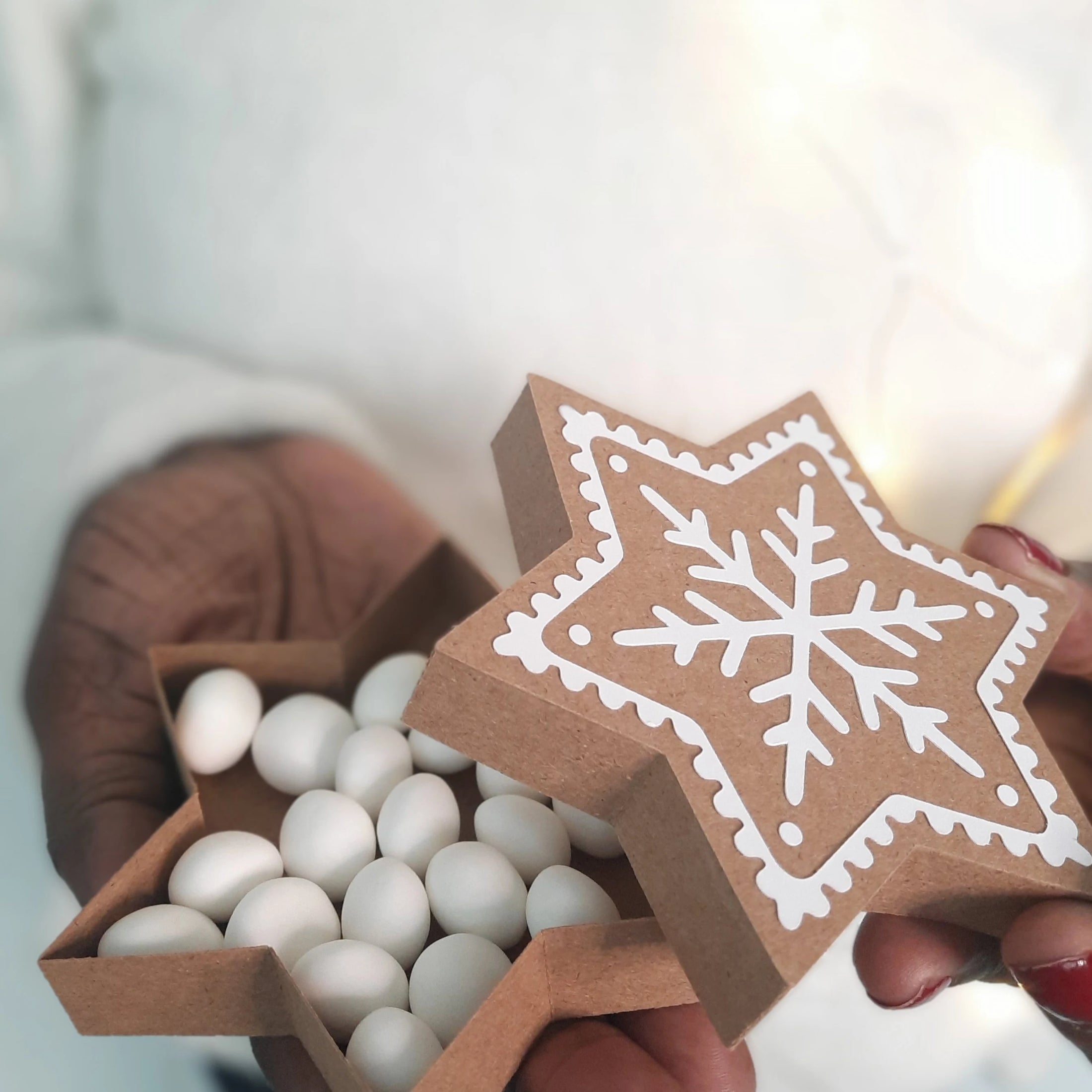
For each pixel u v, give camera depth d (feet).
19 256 1.32
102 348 1.30
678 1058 0.86
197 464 1.24
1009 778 0.80
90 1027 0.82
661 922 0.76
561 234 1.28
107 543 1.14
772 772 0.76
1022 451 1.39
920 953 0.86
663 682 0.77
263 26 1.24
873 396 1.35
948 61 1.25
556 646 0.77
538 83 1.24
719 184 1.27
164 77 1.27
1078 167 1.29
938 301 1.31
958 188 1.28
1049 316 1.33
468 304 1.30
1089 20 1.23
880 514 0.89
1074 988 0.77
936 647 0.84
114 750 1.02
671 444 0.87
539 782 0.79
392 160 1.26
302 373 1.35
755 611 0.81
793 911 0.72
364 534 1.25
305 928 0.85
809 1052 1.14
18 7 1.23
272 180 1.27
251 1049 0.93
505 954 0.85
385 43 1.24
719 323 1.31
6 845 1.06
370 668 1.04
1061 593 0.88
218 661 1.00
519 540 0.86
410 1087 0.78
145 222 1.31
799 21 1.23
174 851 0.88
